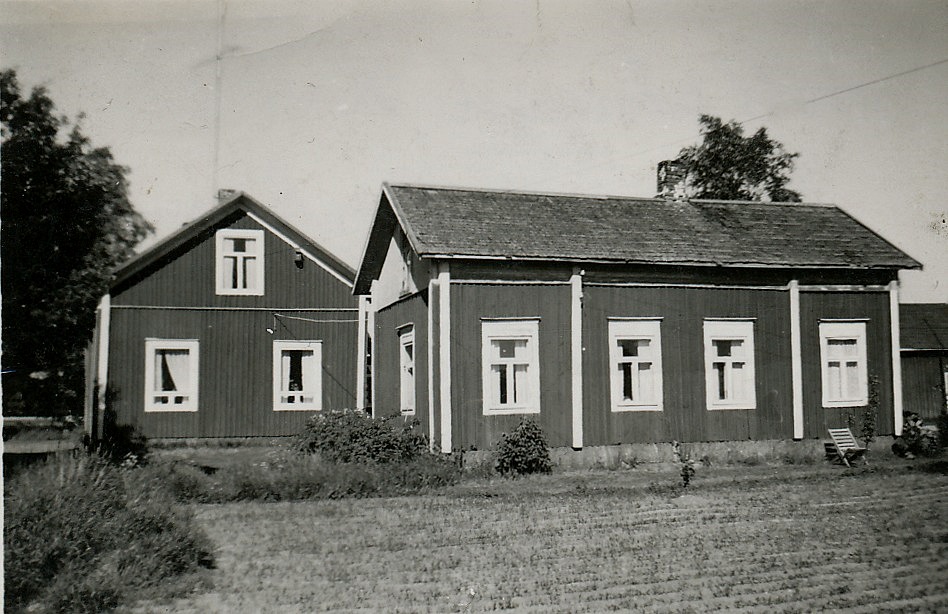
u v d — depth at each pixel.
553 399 19.30
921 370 34.69
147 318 25.97
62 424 28.20
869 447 21.52
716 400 20.56
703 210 23.25
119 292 25.83
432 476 17.06
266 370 26.69
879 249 22.36
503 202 21.44
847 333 21.69
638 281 20.19
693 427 20.31
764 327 21.09
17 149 19.09
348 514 14.02
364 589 9.39
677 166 24.58
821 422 21.23
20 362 20.34
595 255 19.53
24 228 18.91
